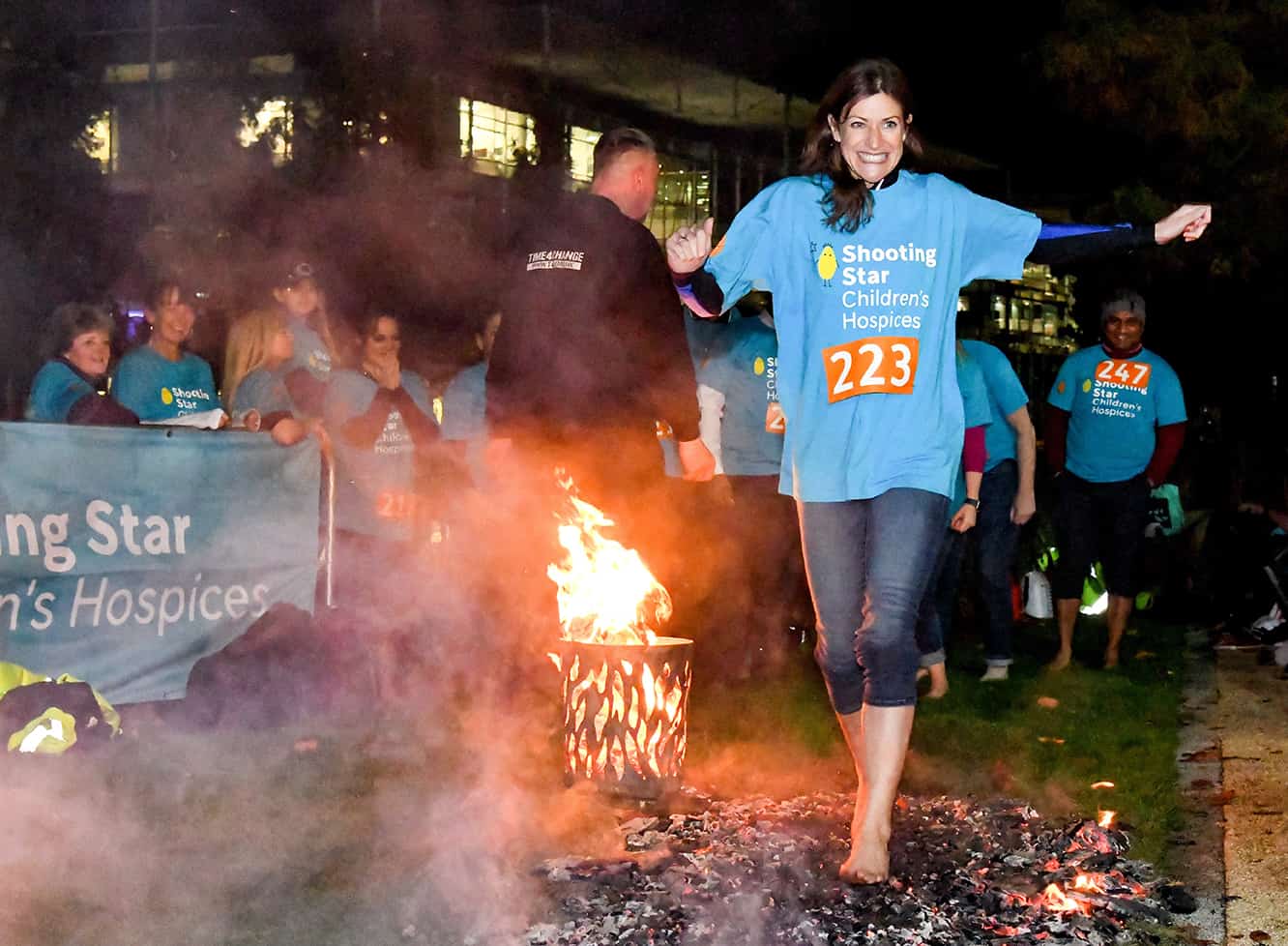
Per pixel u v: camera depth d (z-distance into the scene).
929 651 7.23
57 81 11.87
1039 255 4.09
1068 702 7.08
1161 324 19.19
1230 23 15.56
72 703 5.46
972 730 6.19
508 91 12.38
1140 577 10.96
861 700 4.29
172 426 6.04
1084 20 15.10
